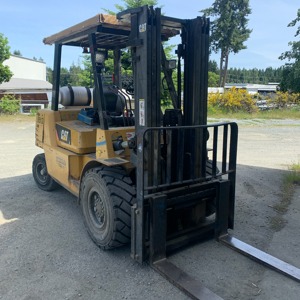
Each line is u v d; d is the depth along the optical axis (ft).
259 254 11.91
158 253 11.32
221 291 10.15
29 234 13.96
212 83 184.65
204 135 12.62
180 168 11.73
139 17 10.96
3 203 17.54
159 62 11.16
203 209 13.57
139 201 10.94
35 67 169.78
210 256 12.07
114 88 14.32
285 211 16.53
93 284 10.49
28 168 25.23
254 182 21.49
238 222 15.21
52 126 17.01
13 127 52.42
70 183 15.11
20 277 10.86
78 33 13.85
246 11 146.30
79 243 13.20
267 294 10.02
